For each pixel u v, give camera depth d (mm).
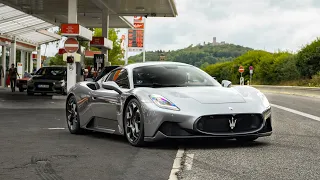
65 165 5039
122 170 4770
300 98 23891
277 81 51750
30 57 41844
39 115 12297
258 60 66688
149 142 6355
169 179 4320
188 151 5891
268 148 6105
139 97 6332
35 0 23922
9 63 34562
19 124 9875
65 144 6715
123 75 7383
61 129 8961
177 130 6000
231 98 6316
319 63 41906
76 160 5348
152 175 4512
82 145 6605
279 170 4652
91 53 31406
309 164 4953
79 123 8125
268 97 25344
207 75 7473
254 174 4484
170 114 5969
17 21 29562
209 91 6527
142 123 6230
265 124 6297
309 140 6914
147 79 7023
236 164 5000
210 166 4906
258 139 7031
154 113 6066
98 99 7527
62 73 23859
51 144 6707
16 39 35344
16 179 4355
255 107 6215
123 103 6738
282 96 27312
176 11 27766
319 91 26750
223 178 4328
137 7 26438
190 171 4664
